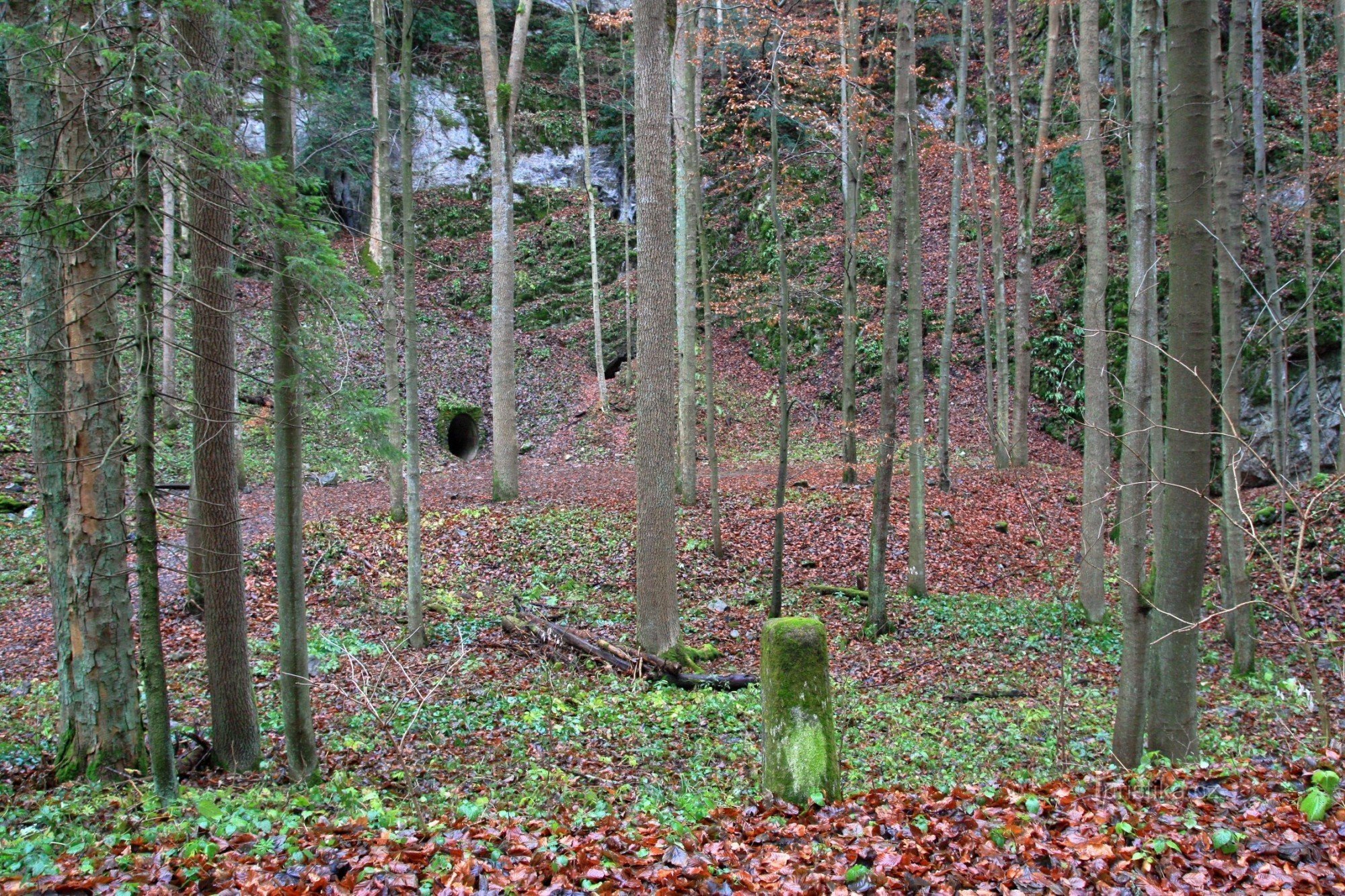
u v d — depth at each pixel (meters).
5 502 16.17
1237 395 10.48
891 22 24.58
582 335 31.30
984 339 26.22
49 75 6.58
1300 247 20.44
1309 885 3.88
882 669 12.03
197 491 7.79
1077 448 24.16
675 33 16.62
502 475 19.19
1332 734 7.69
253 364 22.36
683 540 17.09
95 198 6.49
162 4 5.79
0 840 5.55
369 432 7.06
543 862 4.45
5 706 9.73
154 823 5.71
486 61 19.00
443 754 8.34
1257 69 16.72
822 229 29.47
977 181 28.91
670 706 10.02
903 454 22.97
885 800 5.33
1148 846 4.25
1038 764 7.95
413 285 12.05
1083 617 13.95
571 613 13.60
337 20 25.47
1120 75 17.69
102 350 7.10
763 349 30.20
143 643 5.98
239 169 5.69
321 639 12.01
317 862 4.51
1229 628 12.47
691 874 4.26
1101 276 12.68
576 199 35.41
